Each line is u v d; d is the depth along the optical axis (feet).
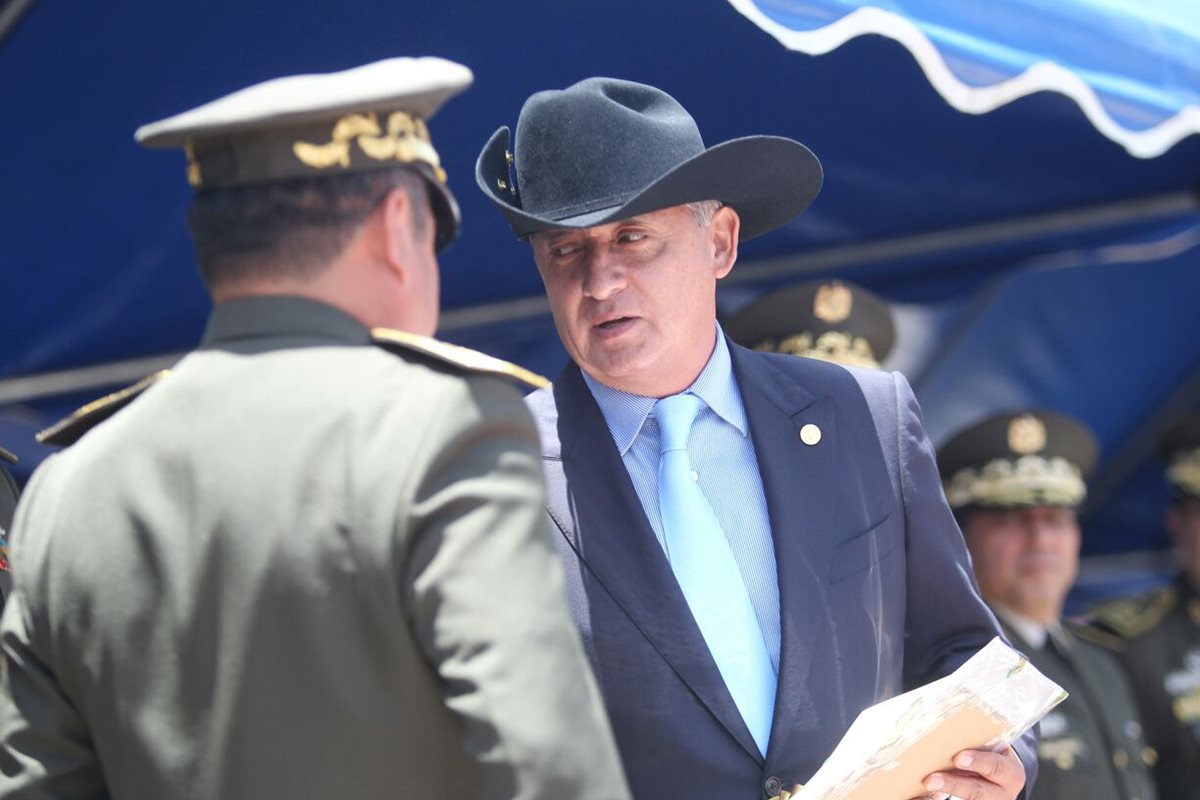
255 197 11.28
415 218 11.64
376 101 11.34
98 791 11.81
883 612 15.83
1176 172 29.63
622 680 15.17
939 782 14.19
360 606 10.53
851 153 26.86
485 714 10.00
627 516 15.64
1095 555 40.42
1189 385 37.99
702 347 16.02
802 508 15.78
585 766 10.09
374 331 11.41
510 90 22.65
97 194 23.08
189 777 10.85
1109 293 36.42
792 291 27.17
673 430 15.96
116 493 11.21
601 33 21.74
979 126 26.45
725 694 15.12
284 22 20.62
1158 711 33.81
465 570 10.30
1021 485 30.40
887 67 23.82
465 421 10.70
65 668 11.34
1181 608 34.65
